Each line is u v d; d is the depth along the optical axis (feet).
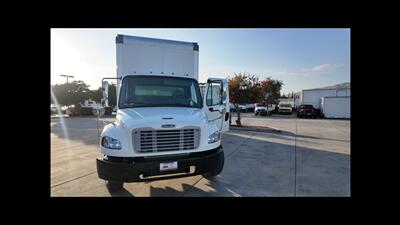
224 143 30.89
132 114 13.43
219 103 22.20
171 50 18.79
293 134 40.52
